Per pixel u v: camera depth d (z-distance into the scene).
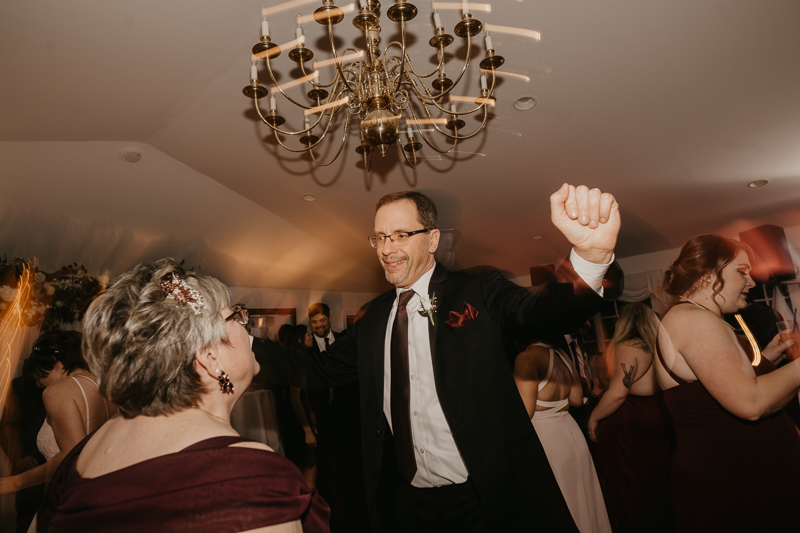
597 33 2.54
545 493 1.18
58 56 2.63
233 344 0.79
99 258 4.42
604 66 2.83
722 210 5.05
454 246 5.79
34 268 3.91
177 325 0.68
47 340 1.95
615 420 2.26
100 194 4.45
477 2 2.32
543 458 1.22
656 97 3.13
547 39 2.59
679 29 2.50
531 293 1.13
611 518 2.25
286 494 0.58
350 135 3.93
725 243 1.32
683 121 3.39
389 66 2.68
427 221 1.45
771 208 4.99
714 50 2.64
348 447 3.65
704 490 1.26
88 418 1.88
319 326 4.18
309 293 6.80
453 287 1.39
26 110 3.31
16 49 2.46
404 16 1.62
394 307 1.50
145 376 0.65
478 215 5.29
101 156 4.37
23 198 3.95
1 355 3.52
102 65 2.86
